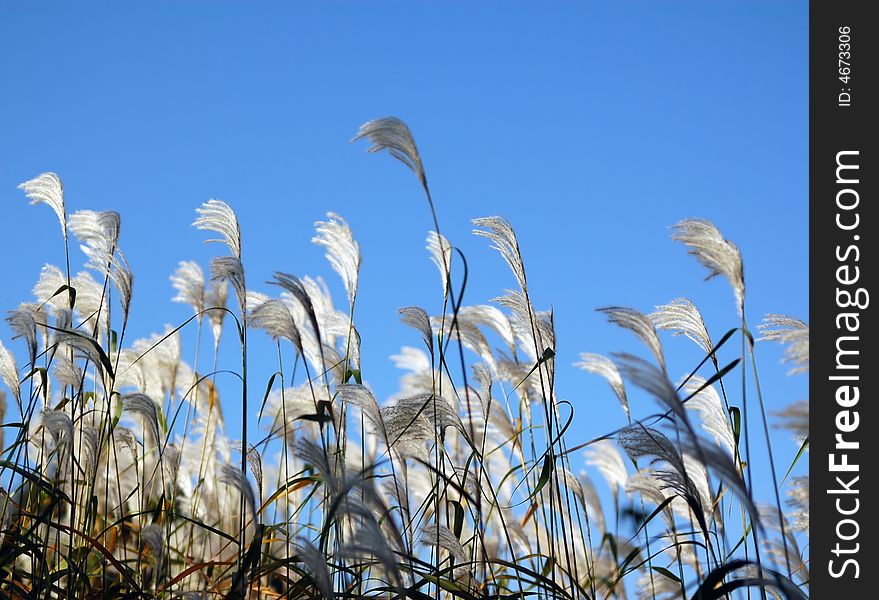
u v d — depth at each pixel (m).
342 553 3.93
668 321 4.60
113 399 5.05
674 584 4.73
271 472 5.40
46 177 4.94
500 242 4.79
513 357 5.05
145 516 4.94
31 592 4.34
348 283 4.97
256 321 4.56
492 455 5.18
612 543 5.00
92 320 5.09
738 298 4.37
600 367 4.82
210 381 5.53
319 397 4.91
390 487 4.47
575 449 4.46
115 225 4.87
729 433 4.47
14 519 4.65
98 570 4.75
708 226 4.42
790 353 4.50
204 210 4.86
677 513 4.77
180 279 5.51
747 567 4.28
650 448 4.11
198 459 5.63
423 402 4.47
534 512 4.82
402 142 4.63
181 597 4.42
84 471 4.73
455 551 4.39
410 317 4.66
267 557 4.35
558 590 4.33
